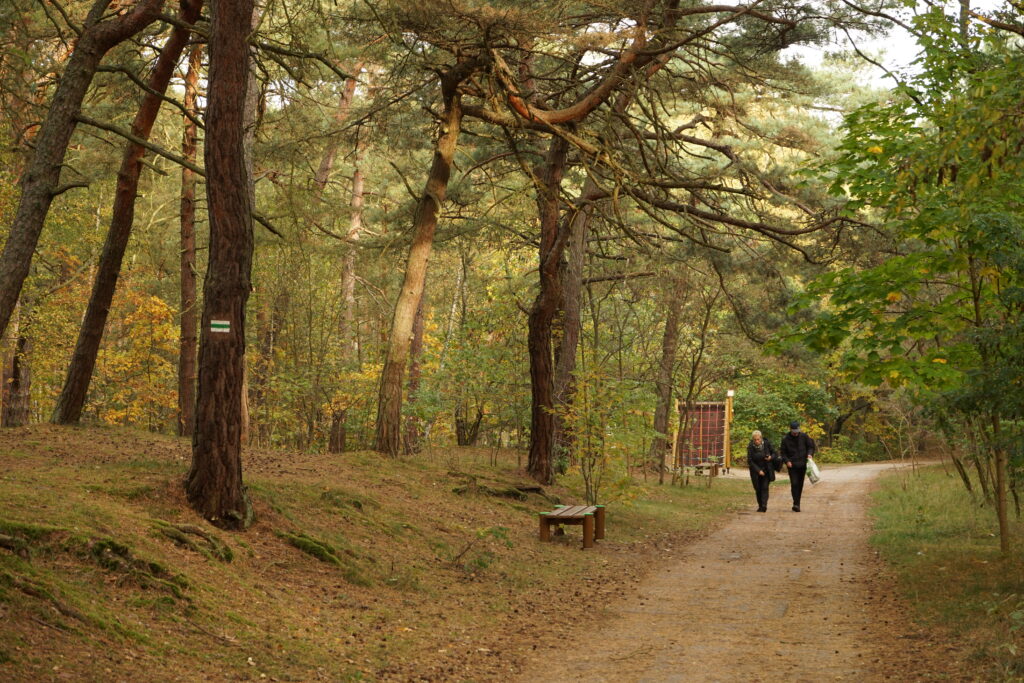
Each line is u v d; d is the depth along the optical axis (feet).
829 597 33.55
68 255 86.33
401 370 55.01
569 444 67.41
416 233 54.60
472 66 49.88
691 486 85.97
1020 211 33.78
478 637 27.04
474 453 75.36
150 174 76.07
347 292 101.96
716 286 88.84
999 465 37.14
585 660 24.86
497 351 71.97
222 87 31.53
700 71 59.26
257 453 48.29
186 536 27.17
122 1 54.44
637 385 56.75
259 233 77.92
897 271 35.09
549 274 61.26
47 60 52.49
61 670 16.88
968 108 27.14
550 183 61.21
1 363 79.82
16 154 54.39
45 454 36.22
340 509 37.17
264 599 25.70
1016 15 33.22
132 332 106.52
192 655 20.10
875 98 68.03
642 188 55.26
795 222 64.44
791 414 144.25
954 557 38.32
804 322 36.55
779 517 62.80
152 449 41.65
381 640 25.07
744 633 27.91
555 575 37.93
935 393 35.19
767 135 67.00
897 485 82.02
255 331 101.76
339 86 91.81
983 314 35.22
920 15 35.24
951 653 23.45
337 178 110.11
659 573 40.16
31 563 21.47
